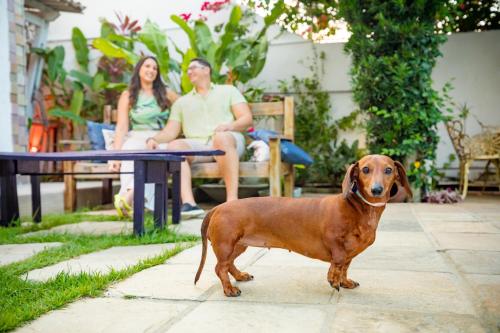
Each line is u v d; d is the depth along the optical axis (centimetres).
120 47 737
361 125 743
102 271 258
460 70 768
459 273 248
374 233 207
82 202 630
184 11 857
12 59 680
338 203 205
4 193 443
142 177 366
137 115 555
